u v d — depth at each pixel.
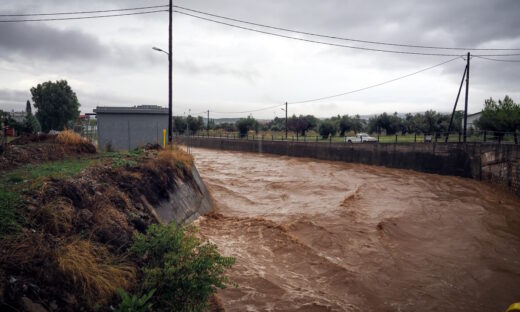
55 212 6.20
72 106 57.88
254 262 10.48
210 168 33.34
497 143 24.14
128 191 9.90
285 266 10.46
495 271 10.84
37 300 4.30
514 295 9.41
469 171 26.27
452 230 14.94
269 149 48.62
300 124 69.12
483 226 15.59
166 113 23.64
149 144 17.14
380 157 33.84
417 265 11.16
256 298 8.30
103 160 12.16
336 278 9.82
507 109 31.91
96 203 7.72
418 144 30.23
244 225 14.12
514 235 14.57
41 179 7.50
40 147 12.62
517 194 22.20
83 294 4.96
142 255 6.52
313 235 13.48
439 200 20.19
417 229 14.98
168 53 20.89
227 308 7.73
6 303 3.94
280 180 26.61
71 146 13.90
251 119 72.50
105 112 22.75
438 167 28.61
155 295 5.67
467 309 8.62
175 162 14.61
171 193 12.39
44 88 56.12
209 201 17.36
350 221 15.46
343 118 66.25
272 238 12.68
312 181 26.23
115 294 5.44
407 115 62.97
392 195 21.45
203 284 5.74
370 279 9.91
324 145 40.38
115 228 7.33
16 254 4.76
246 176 28.47
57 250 5.24
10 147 11.51
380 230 14.24
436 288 9.62
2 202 5.85
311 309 7.98
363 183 25.33
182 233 6.75
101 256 6.13
